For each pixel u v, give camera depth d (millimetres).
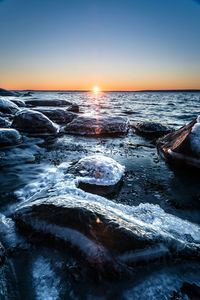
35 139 8945
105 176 4438
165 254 2207
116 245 2123
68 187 3984
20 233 2666
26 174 5051
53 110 14664
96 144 8375
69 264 2131
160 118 16375
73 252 2240
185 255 2277
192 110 22391
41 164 5809
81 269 2066
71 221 2412
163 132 10750
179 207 3650
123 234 2199
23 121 9727
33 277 2010
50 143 8422
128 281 1965
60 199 2980
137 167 5652
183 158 5449
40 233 2529
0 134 7508
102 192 4137
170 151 5980
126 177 4945
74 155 6738
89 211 2506
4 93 45062
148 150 7504
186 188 4422
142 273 2047
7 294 1829
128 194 4113
